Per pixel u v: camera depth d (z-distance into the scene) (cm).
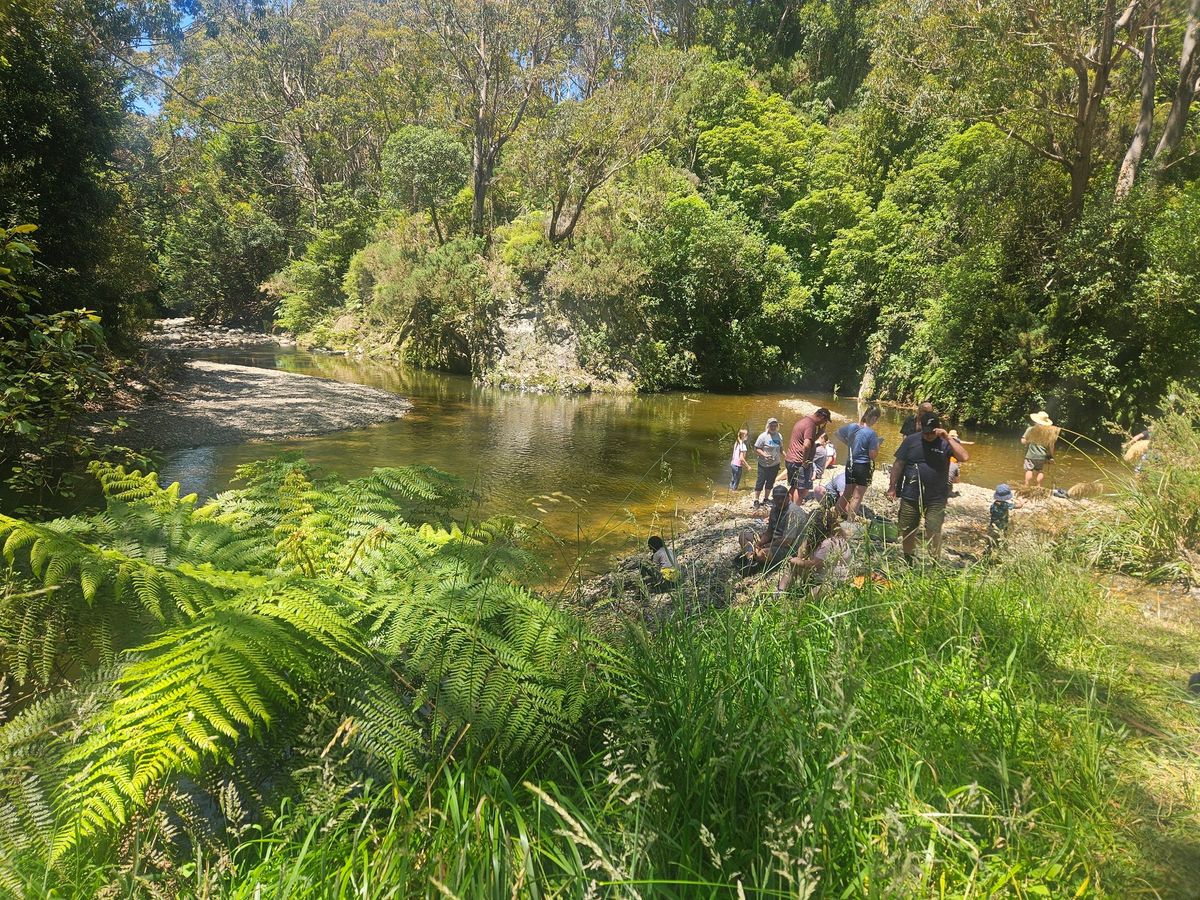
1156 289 1678
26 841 163
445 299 2877
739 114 3641
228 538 286
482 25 3161
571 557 762
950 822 182
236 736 183
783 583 431
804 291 2936
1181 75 1791
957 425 2150
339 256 4038
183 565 238
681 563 656
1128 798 221
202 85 5022
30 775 176
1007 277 2122
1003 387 2022
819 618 310
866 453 821
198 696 184
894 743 226
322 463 1251
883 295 2761
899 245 2772
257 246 4681
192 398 1777
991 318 2075
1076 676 305
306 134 4969
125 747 177
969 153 2786
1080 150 1948
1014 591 383
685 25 5044
